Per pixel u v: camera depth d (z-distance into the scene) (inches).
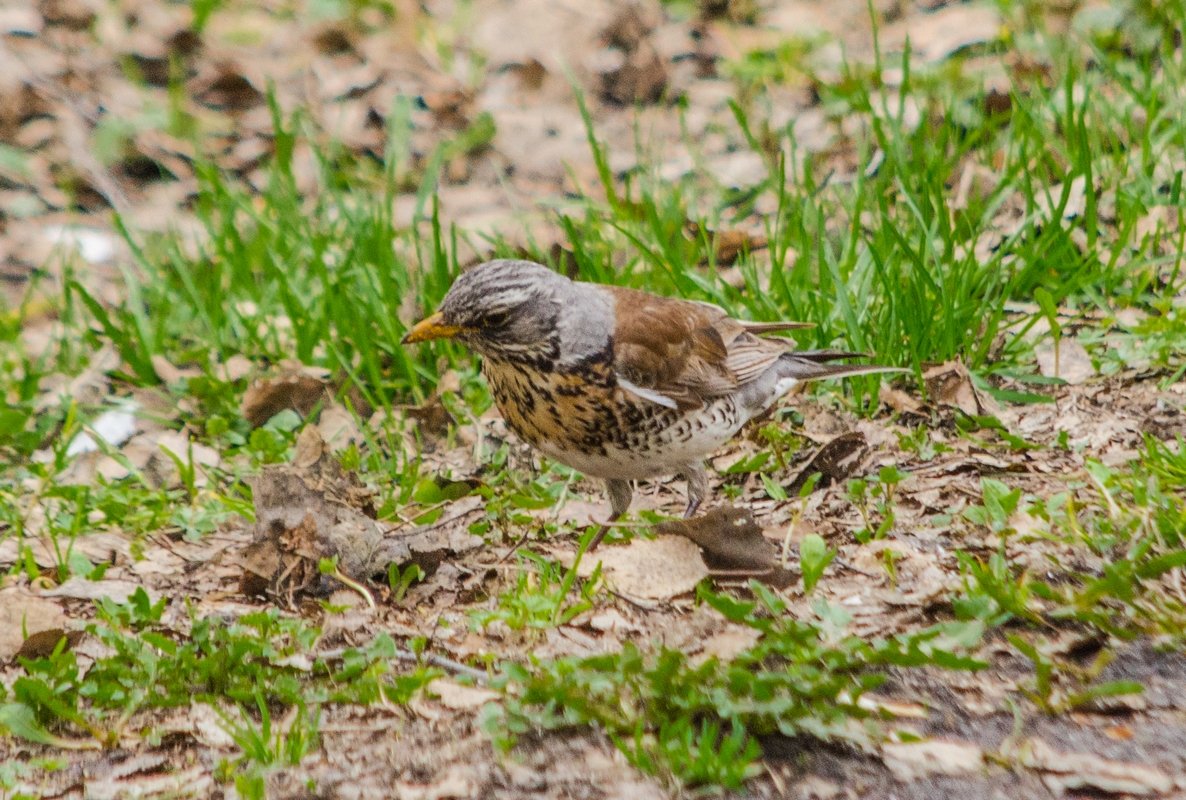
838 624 304.8
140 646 310.5
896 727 274.5
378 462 431.8
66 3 835.4
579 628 322.7
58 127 730.2
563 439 379.9
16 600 331.6
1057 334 445.7
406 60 804.0
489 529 380.2
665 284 513.0
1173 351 454.3
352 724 288.4
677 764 259.8
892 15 805.9
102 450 445.7
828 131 674.8
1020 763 261.6
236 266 548.7
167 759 282.5
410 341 372.8
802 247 498.6
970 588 316.8
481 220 634.2
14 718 286.2
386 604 342.6
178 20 832.3
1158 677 287.3
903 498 384.2
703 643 310.5
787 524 378.3
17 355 544.1
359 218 549.3
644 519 384.5
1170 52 636.7
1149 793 251.9
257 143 730.8
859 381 449.1
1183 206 509.0
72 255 589.9
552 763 268.8
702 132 707.4
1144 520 337.4
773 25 820.0
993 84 668.1
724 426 391.5
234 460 447.5
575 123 730.2
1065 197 484.4
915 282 463.8
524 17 831.1
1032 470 396.5
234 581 363.3
